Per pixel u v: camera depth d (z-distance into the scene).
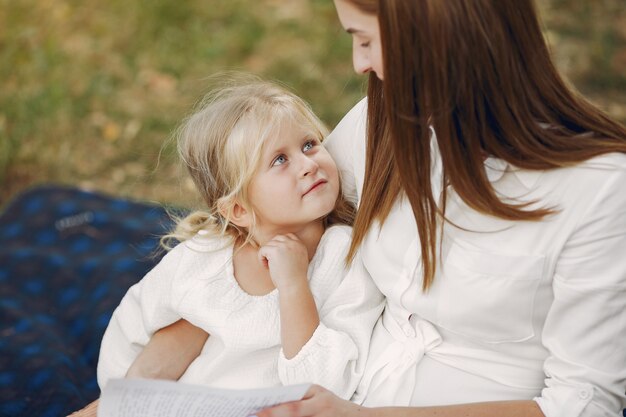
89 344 2.91
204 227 2.04
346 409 1.63
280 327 1.84
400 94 1.53
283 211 1.88
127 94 4.61
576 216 1.55
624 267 1.54
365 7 1.51
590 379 1.59
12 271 3.19
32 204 3.55
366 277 1.89
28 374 2.69
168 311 1.95
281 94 1.98
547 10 5.09
